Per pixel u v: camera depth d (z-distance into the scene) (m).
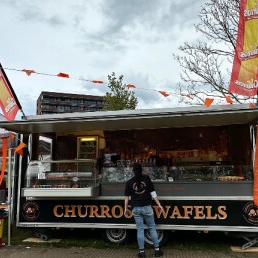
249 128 6.50
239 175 5.70
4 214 7.55
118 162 7.02
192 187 5.68
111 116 5.63
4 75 6.19
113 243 5.97
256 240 5.52
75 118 5.73
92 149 8.04
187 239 6.30
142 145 7.84
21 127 6.38
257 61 5.70
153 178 5.94
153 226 5.27
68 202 6.10
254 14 5.88
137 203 5.17
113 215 5.89
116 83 15.79
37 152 7.28
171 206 5.70
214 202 5.56
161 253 5.27
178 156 7.60
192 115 5.42
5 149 6.48
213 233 6.72
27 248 5.84
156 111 5.85
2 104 6.29
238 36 5.95
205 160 7.37
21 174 6.48
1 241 5.99
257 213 5.38
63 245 5.98
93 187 5.80
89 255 5.38
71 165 6.23
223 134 7.32
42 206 6.19
